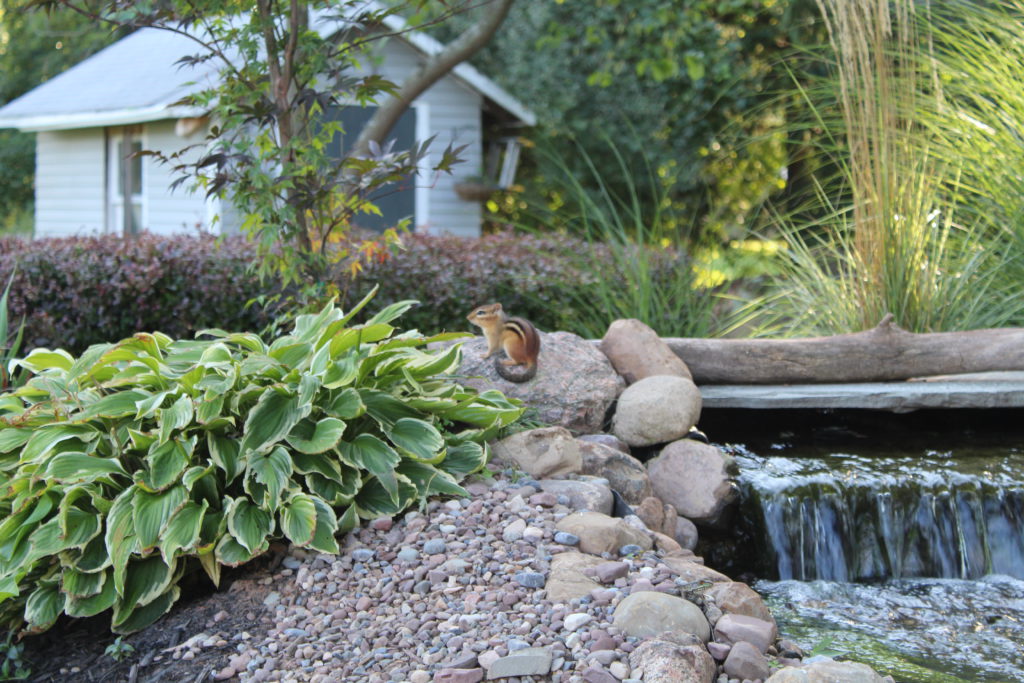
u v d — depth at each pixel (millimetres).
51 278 7738
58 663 3605
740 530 4984
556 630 3283
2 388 5207
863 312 6445
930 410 6152
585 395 5242
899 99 6602
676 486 4977
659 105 14164
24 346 7684
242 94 5543
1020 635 4105
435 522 3945
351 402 4125
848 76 6461
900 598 4539
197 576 3988
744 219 13117
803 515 4879
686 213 14617
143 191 14195
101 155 15344
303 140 5719
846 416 6203
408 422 4250
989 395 5672
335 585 3664
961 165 6500
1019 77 6520
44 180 16812
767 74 13406
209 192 5348
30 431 4227
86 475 3832
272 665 3268
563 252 8961
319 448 3914
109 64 16500
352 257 6047
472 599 3467
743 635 3324
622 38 13867
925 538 4898
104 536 3832
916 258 6367
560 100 14125
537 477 4434
